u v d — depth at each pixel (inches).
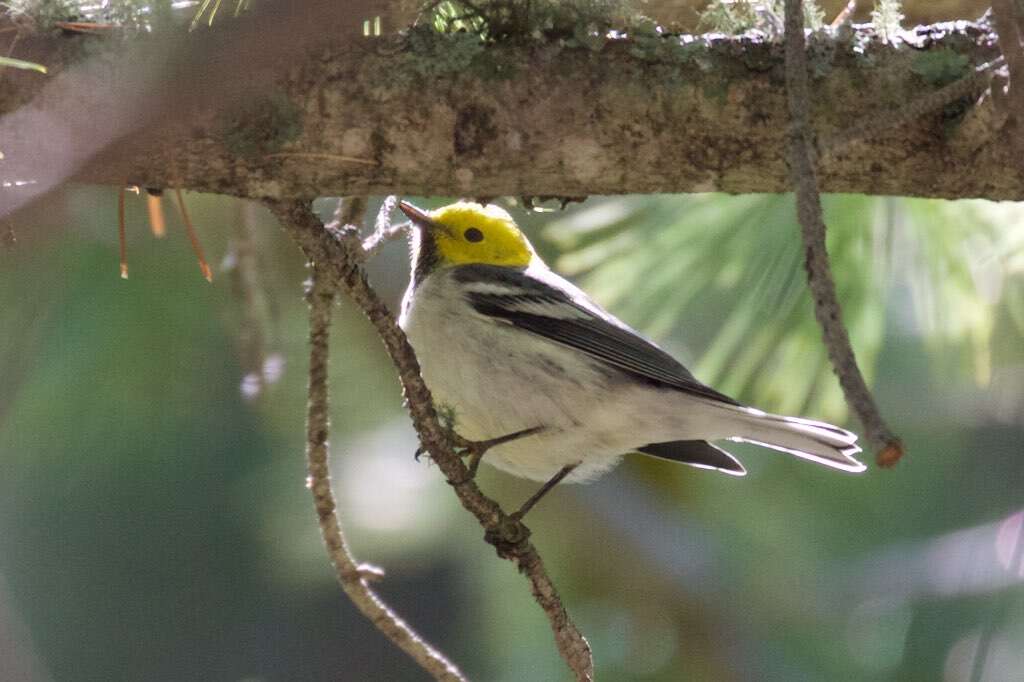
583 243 375.2
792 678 444.8
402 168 243.9
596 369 337.1
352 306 434.6
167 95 153.9
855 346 346.3
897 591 461.1
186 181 239.9
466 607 600.4
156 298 407.5
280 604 644.7
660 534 462.6
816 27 250.2
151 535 586.2
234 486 553.9
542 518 465.4
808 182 197.0
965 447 485.7
